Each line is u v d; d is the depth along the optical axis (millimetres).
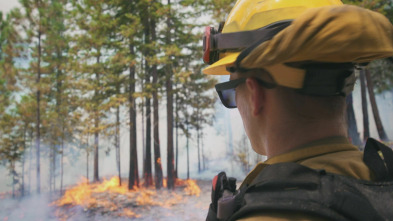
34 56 25781
